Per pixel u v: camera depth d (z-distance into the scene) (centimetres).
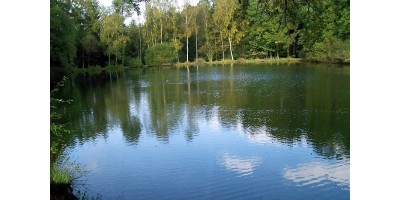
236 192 876
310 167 1002
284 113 1631
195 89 2569
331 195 841
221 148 1191
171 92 2488
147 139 1337
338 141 1208
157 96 2342
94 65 4881
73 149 1242
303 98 1947
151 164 1069
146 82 3155
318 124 1422
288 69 3534
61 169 966
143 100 2209
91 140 1350
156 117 1706
